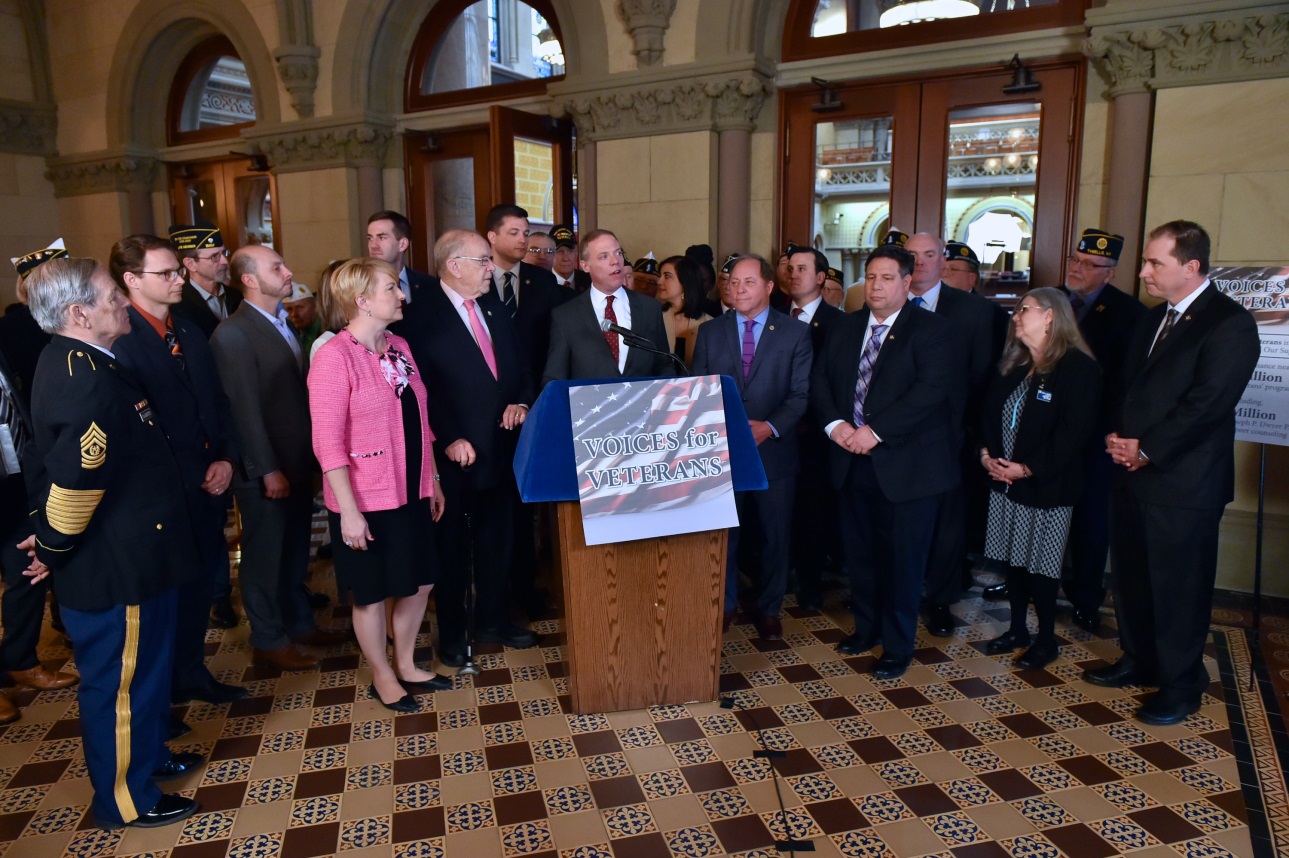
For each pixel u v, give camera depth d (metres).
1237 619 3.43
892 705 2.78
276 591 3.02
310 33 6.17
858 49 4.62
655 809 2.22
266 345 2.94
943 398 2.83
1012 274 4.44
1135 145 3.80
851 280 4.91
